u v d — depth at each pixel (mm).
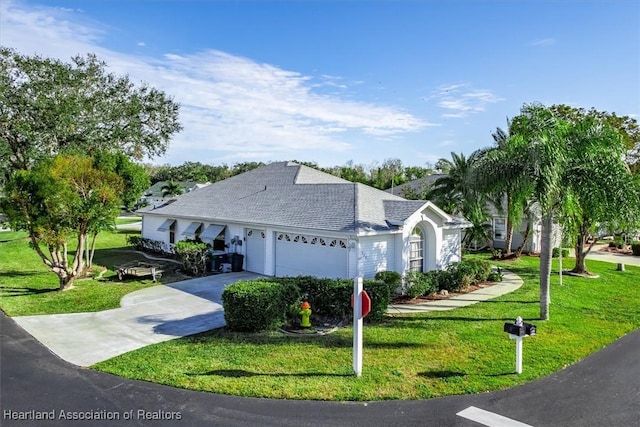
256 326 12367
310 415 7750
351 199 19859
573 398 8531
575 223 17328
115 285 18938
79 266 18500
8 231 43125
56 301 16047
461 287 18641
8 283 19422
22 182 16328
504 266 26297
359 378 9250
